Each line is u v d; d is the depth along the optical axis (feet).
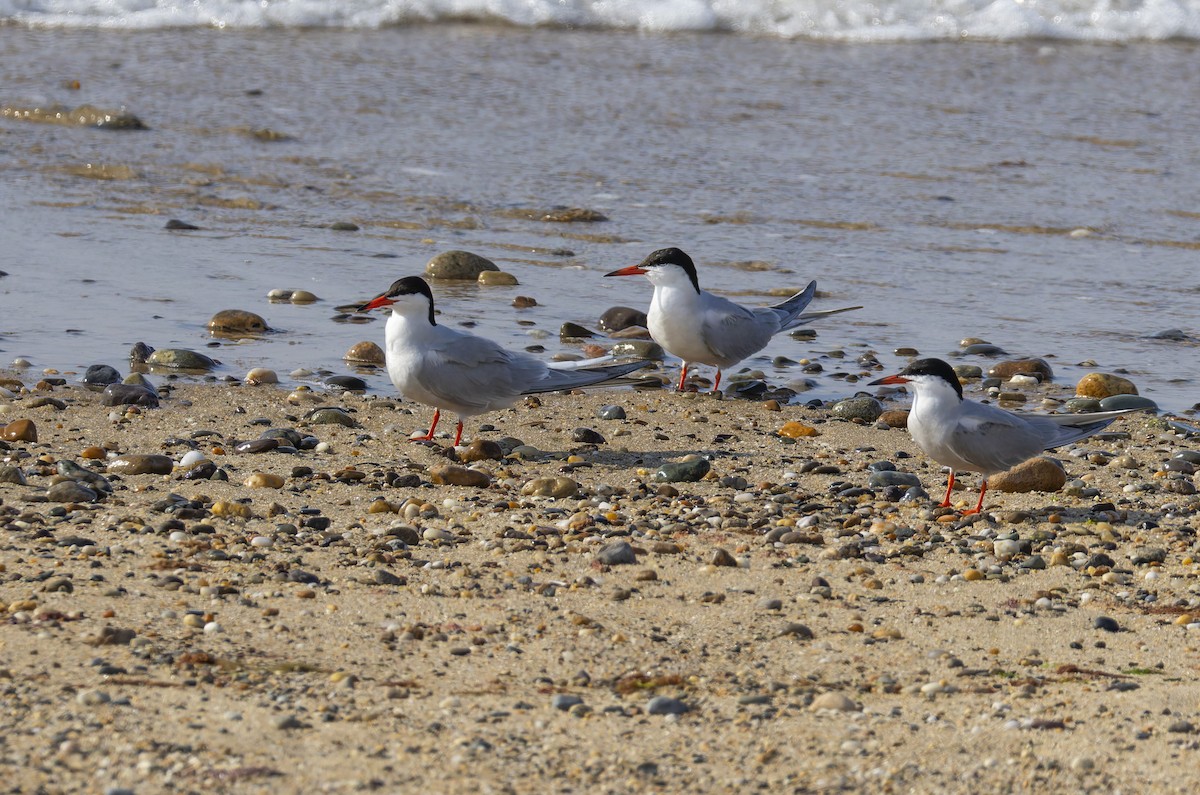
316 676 25.58
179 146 80.07
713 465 40.73
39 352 49.70
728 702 25.29
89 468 37.65
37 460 37.91
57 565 30.19
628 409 46.24
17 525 32.68
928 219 71.15
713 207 72.33
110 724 23.08
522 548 32.91
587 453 41.55
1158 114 91.04
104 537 32.32
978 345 53.98
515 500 36.76
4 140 79.61
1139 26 111.75
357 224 68.54
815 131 86.12
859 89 95.91
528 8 112.16
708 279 61.67
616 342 53.62
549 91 93.20
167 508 34.47
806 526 35.53
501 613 29.04
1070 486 39.01
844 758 23.25
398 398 46.52
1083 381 49.44
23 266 59.82
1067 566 33.12
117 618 27.61
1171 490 39.29
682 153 81.25
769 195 74.28
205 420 43.14
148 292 57.47
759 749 23.47
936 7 112.37
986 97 94.53
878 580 31.65
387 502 35.63
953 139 84.99
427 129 84.38
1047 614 30.12
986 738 23.98
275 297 57.41
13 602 28.07
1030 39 111.55
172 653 26.08
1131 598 31.17
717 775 22.59
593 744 23.43
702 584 31.22
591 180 76.07
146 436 41.22
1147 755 23.43
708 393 48.47
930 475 40.60
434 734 23.50
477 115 87.45
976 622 29.58
